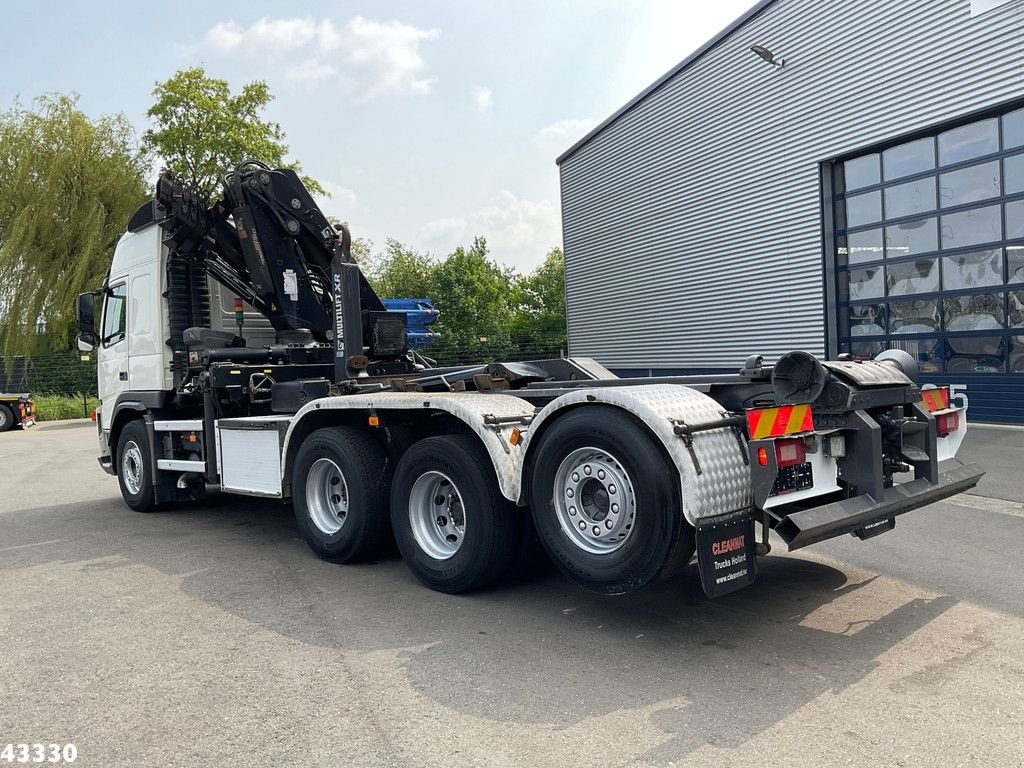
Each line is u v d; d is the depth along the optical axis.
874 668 3.71
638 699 3.45
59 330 27.92
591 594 5.01
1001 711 3.23
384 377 6.99
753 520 4.05
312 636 4.37
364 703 3.49
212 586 5.43
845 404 4.24
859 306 14.70
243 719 3.36
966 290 12.83
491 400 5.09
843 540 6.11
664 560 3.91
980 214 12.55
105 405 9.09
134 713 3.45
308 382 6.99
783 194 15.82
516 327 50.69
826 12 14.56
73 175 28.17
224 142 28.50
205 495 8.70
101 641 4.38
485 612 4.71
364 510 5.62
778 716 3.25
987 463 9.07
